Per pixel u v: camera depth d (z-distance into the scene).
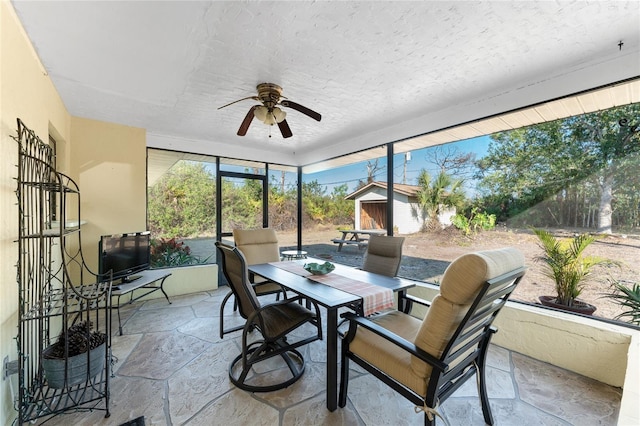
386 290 1.98
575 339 2.00
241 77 2.24
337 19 1.57
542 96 2.24
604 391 1.80
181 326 2.84
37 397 1.54
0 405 1.32
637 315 1.92
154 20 1.56
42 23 1.57
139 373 2.00
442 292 1.17
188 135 3.91
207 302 3.60
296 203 5.44
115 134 3.38
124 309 3.33
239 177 4.71
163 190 3.94
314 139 4.19
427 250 3.35
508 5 1.46
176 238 4.05
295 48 1.85
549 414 1.60
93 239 3.25
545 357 2.14
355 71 2.16
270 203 5.09
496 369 2.06
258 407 1.65
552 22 1.59
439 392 1.32
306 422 1.54
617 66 1.89
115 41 1.76
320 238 5.03
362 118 3.23
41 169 1.86
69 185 3.03
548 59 2.00
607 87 1.97
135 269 3.16
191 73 2.17
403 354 1.43
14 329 1.47
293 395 1.77
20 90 1.58
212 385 1.87
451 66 2.09
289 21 1.58
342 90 2.50
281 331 1.85
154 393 1.78
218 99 2.67
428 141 3.38
